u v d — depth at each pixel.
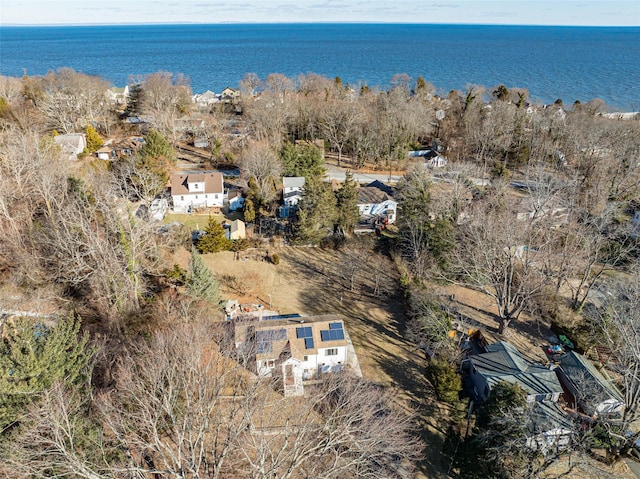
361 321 44.12
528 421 26.36
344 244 57.56
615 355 36.03
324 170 76.50
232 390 30.89
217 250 53.97
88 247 38.84
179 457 20.61
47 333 24.94
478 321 44.28
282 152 75.25
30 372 21.34
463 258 46.75
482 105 104.62
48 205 41.81
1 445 19.28
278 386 33.72
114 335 34.25
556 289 45.28
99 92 101.12
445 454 29.48
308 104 97.69
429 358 39.41
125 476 21.42
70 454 18.80
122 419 22.33
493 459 25.75
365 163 91.38
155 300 41.28
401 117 89.88
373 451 25.62
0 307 31.75
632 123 83.12
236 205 66.81
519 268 45.97
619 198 63.78
